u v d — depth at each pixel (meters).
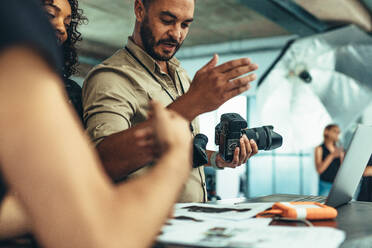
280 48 7.04
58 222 0.33
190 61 8.03
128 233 0.35
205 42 7.59
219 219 0.74
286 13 4.82
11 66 0.32
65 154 0.33
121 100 1.09
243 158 1.17
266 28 6.57
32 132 0.32
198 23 6.37
